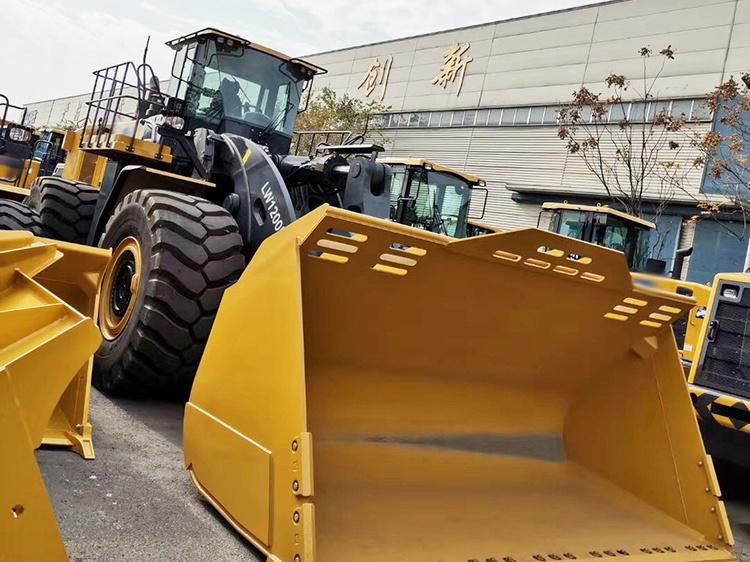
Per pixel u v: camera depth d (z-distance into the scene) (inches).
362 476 105.9
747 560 142.6
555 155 810.2
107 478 114.8
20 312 76.1
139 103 209.0
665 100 711.7
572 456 131.3
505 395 126.6
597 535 109.7
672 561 105.2
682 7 720.3
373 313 106.6
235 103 222.2
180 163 205.2
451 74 948.6
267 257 101.8
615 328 125.3
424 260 102.8
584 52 799.7
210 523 104.0
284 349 91.1
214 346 111.2
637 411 127.3
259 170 178.4
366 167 181.8
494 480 118.3
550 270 111.0
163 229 158.7
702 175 650.2
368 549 89.7
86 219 247.1
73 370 73.8
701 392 175.3
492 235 101.5
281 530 85.4
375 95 1051.9
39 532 65.4
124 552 91.3
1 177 344.2
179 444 140.6
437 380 118.4
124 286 172.6
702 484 116.7
